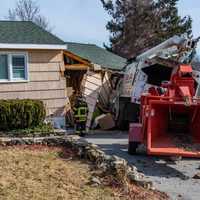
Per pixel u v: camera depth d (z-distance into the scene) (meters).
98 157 10.22
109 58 25.81
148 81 17.89
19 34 17.59
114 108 20.19
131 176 8.74
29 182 8.27
